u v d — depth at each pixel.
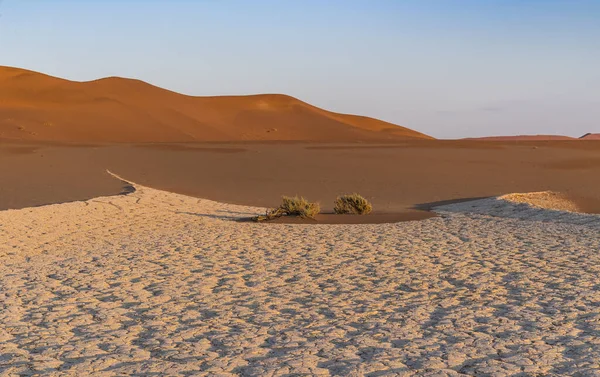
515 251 13.62
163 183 31.34
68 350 7.10
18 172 33.25
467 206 24.30
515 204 23.23
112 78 117.25
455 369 6.34
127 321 8.31
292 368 6.42
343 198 22.66
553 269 11.47
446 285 10.31
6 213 19.62
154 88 119.00
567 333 7.48
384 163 40.38
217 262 12.55
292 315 8.55
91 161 38.94
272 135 112.12
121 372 6.38
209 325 8.07
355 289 10.11
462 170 37.59
